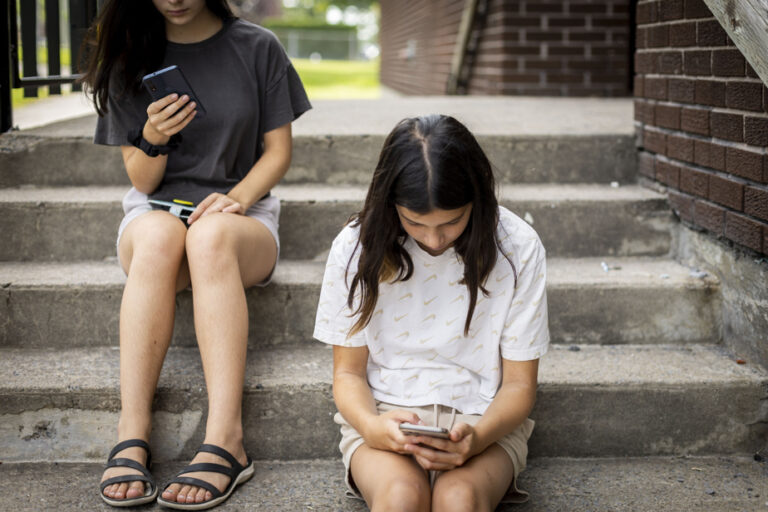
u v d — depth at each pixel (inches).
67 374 87.6
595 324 98.0
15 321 95.5
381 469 66.4
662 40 109.4
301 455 86.9
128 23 85.2
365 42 1594.5
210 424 77.7
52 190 113.6
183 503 73.4
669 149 108.3
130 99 88.7
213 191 91.4
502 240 70.6
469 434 65.1
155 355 80.5
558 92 213.0
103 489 74.2
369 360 77.1
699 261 103.1
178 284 88.4
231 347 79.4
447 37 314.2
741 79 89.0
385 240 67.1
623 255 109.9
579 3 209.9
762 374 87.9
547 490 79.9
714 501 77.1
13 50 118.4
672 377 87.1
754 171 87.0
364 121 137.0
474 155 63.7
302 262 107.3
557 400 86.5
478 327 72.7
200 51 90.0
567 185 120.0
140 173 88.4
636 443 87.6
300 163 119.4
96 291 95.0
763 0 69.4
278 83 92.6
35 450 85.7
